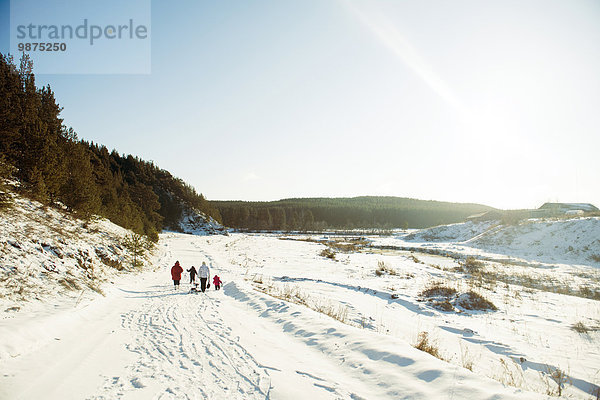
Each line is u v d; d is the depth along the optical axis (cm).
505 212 5894
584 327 1023
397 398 415
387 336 641
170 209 8450
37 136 1728
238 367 529
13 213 1247
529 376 626
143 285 1528
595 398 514
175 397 426
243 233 10212
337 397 423
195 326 798
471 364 654
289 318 853
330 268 2475
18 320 659
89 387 459
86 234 1702
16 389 441
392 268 2509
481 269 2617
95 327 781
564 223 3725
